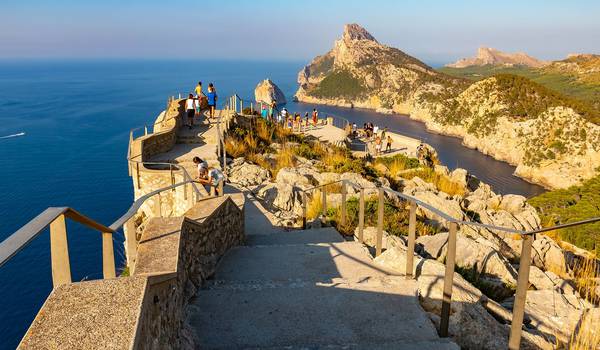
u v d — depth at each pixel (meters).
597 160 103.56
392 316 5.32
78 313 2.51
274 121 30.89
